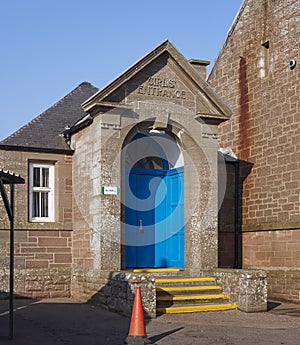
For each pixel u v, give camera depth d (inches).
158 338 407.8
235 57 769.6
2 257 609.9
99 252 553.9
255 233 706.8
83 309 534.9
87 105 571.8
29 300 601.9
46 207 643.5
